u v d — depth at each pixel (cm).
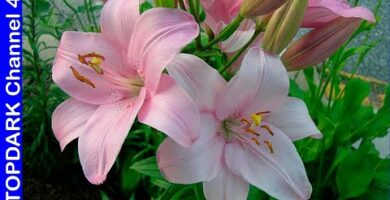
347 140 101
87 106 56
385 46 168
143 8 97
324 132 99
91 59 54
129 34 54
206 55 57
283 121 57
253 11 53
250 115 56
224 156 55
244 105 55
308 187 55
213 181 54
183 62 52
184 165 51
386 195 101
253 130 56
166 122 48
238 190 55
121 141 50
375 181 102
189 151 52
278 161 55
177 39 49
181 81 51
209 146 54
